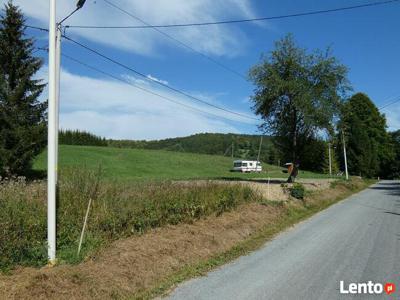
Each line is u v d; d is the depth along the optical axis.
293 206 19.61
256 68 32.03
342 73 31.56
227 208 14.59
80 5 10.38
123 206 9.71
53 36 7.66
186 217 11.73
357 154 70.56
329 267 8.95
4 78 27.28
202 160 71.00
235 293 7.12
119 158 54.81
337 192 31.97
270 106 32.72
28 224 7.52
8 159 25.50
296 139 33.31
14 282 6.19
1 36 28.11
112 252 8.09
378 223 16.06
